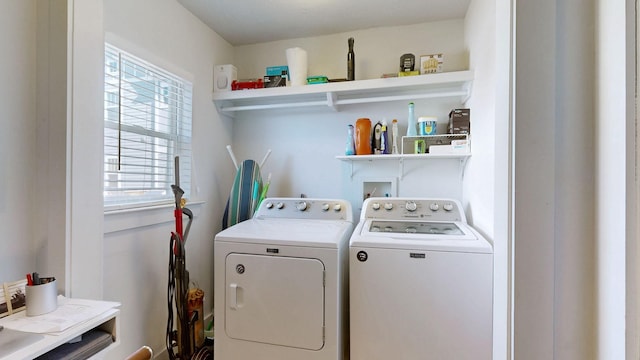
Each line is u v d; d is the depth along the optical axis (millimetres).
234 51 2705
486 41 1617
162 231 1896
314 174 2566
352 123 2480
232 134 2709
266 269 1609
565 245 784
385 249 1507
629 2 632
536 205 798
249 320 1628
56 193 1148
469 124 2033
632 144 630
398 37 2363
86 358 970
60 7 1135
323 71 2516
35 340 833
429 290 1466
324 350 1538
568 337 786
